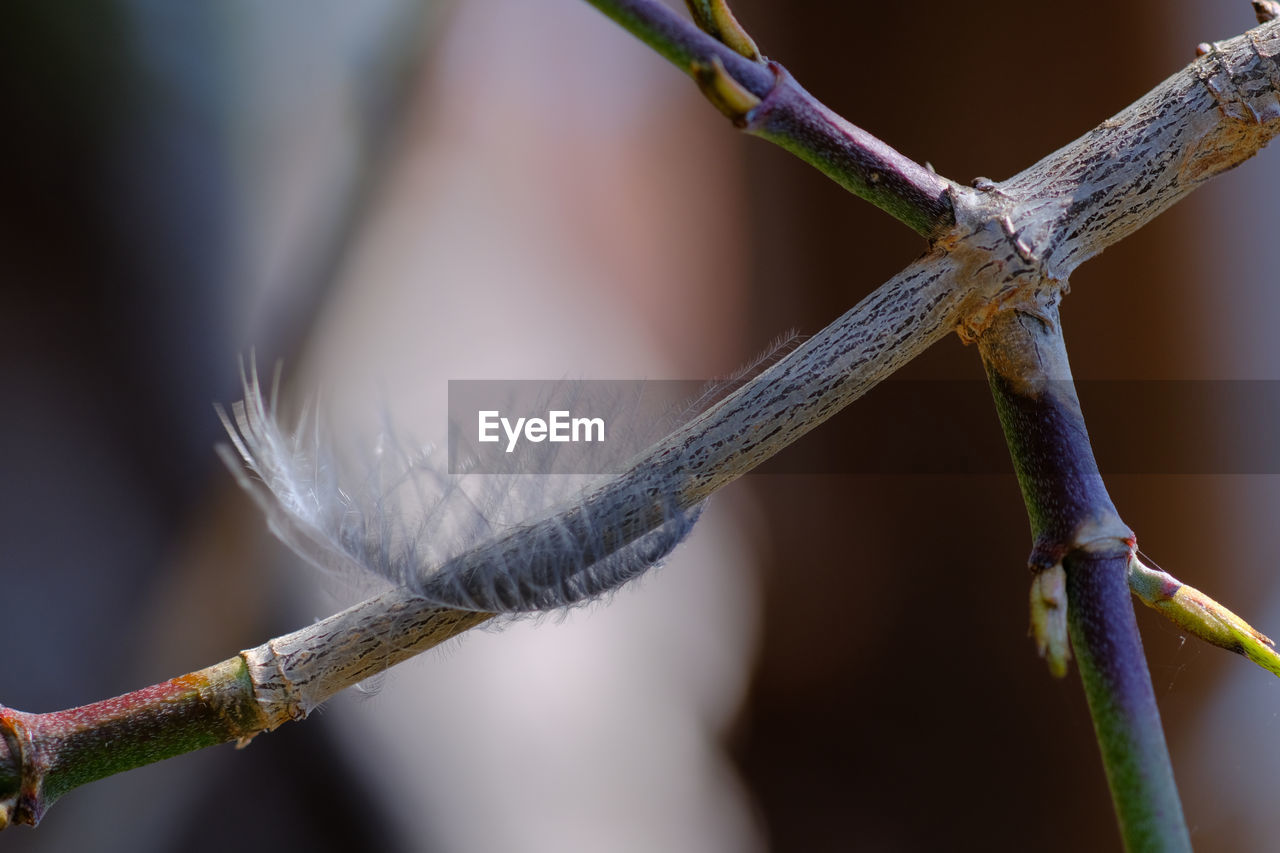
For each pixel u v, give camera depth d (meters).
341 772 0.54
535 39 0.72
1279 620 0.63
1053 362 0.30
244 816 0.54
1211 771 0.54
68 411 0.57
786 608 0.74
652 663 0.64
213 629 0.56
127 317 0.58
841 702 0.74
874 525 0.74
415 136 0.66
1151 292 0.67
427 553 0.30
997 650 0.72
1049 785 0.69
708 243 0.77
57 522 0.55
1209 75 0.31
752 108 0.30
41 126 0.56
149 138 0.59
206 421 0.59
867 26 0.76
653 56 0.77
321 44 0.64
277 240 0.62
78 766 0.30
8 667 0.53
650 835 0.57
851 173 0.30
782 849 0.70
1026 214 0.30
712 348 0.75
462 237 0.65
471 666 0.57
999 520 0.72
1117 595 0.30
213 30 0.60
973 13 0.74
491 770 0.56
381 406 0.30
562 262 0.67
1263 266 0.67
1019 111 0.74
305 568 0.57
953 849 0.70
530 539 0.30
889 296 0.30
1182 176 0.31
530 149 0.70
